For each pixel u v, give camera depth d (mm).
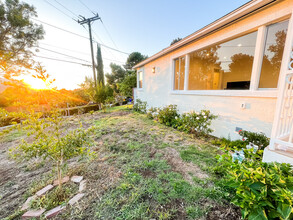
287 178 1076
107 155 2672
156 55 5871
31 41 9492
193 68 4734
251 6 2416
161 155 2627
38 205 1494
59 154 1644
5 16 8125
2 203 1554
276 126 1822
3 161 2539
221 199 1518
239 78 4633
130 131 4246
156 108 6488
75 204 1495
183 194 1612
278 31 2529
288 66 1712
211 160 2383
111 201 1534
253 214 1061
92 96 9508
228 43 3482
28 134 1530
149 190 1677
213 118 3537
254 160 1494
